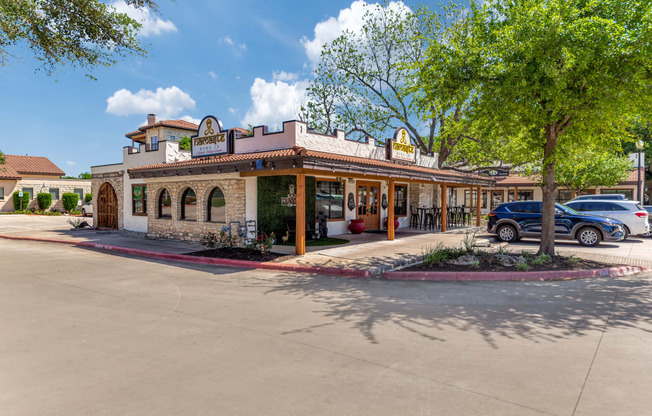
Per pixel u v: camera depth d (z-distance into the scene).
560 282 8.32
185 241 15.13
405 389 3.54
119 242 15.11
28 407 3.25
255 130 14.30
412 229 19.59
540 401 3.31
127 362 4.18
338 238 15.38
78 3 9.72
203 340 4.84
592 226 13.78
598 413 3.12
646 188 36.56
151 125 30.48
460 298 6.96
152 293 7.39
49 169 42.25
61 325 5.45
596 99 8.84
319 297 7.07
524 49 8.91
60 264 10.79
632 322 5.53
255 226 13.66
